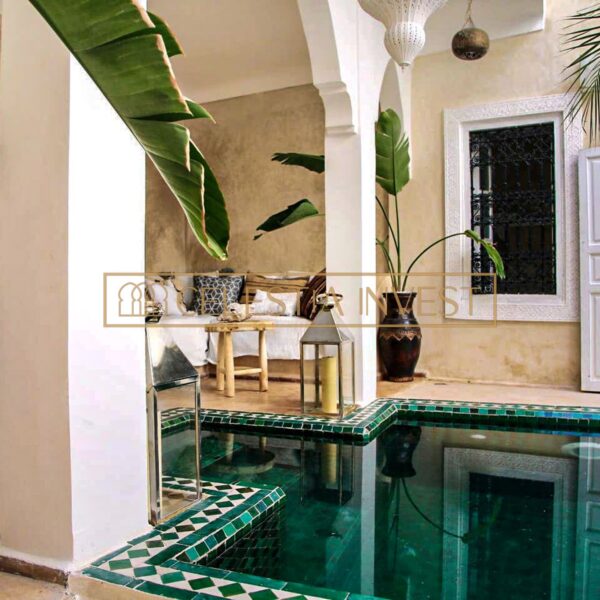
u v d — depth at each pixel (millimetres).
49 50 1695
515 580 1606
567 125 5449
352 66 4230
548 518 2121
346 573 1669
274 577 1669
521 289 5758
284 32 5570
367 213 4477
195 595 1497
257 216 6668
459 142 5922
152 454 1980
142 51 837
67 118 1664
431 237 6113
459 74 5945
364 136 4414
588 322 5293
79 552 1680
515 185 5766
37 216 1711
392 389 5301
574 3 5453
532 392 5160
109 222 1804
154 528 1949
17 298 1749
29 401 1731
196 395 2182
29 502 1735
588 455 3109
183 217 7098
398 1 2965
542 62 5594
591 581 1601
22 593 1596
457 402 4496
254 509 2135
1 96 1776
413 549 1846
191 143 1065
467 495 2414
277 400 4691
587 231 5324
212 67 6363
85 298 1717
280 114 6547
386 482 2625
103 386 1779
